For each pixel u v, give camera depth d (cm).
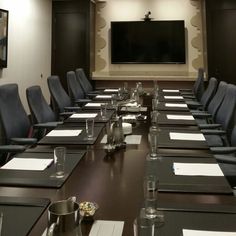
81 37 743
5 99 282
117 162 186
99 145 222
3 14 529
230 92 332
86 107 383
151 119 301
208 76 721
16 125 288
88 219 119
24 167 177
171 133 250
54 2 743
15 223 117
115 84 779
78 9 736
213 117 372
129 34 770
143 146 221
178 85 765
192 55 770
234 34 711
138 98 438
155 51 769
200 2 755
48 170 173
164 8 768
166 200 136
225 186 150
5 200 135
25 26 620
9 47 559
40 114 338
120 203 134
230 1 702
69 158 192
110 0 776
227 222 117
